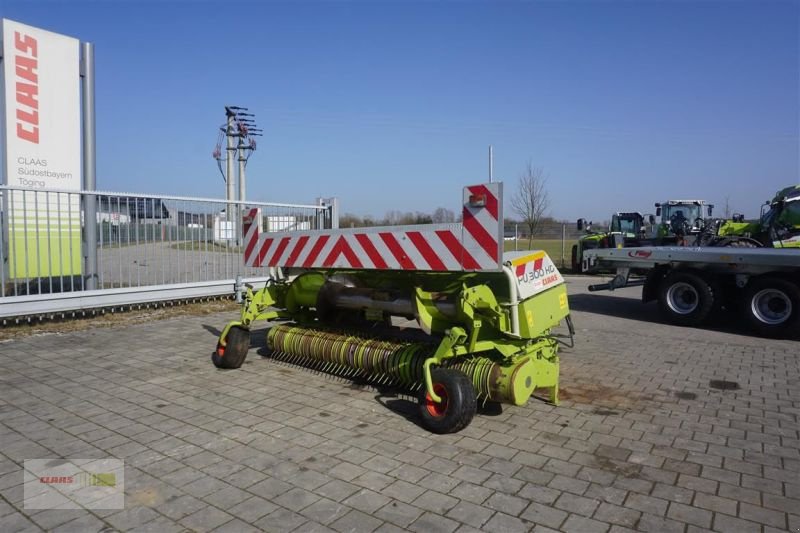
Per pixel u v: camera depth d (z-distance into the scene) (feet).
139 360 21.66
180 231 34.19
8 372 19.83
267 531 9.73
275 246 20.48
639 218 75.51
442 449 13.33
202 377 19.35
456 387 13.91
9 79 28.99
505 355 15.24
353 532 9.70
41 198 27.99
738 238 48.47
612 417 15.75
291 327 21.44
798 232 45.29
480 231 14.42
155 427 14.66
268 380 19.03
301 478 11.77
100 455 12.87
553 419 15.52
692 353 24.17
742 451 13.43
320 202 42.52
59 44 30.83
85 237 30.09
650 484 11.63
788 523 10.12
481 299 14.94
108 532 9.67
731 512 10.50
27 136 29.73
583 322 32.45
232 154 109.91
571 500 10.91
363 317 21.71
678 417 15.83
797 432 14.75
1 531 9.64
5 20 28.71
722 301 29.96
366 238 17.30
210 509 10.47
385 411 15.96
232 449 13.25
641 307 38.81
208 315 32.07
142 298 31.89
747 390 18.57
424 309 16.93
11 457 12.73
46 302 27.55
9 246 26.76
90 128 33.24
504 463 12.59
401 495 11.05
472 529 9.84
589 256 36.22
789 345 26.07
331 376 19.49
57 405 16.35
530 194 96.43
